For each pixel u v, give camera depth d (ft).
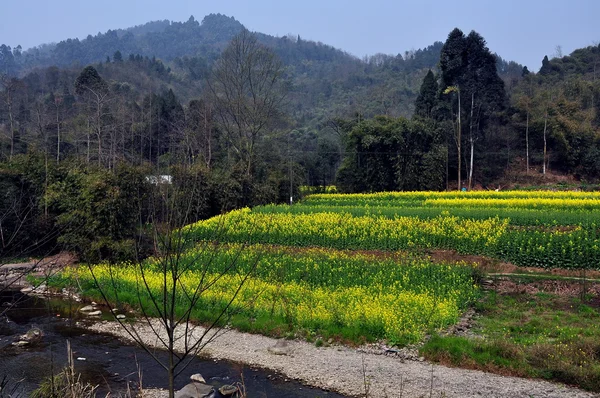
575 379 42.65
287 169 175.42
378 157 191.01
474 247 84.43
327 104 404.57
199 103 191.72
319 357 50.11
